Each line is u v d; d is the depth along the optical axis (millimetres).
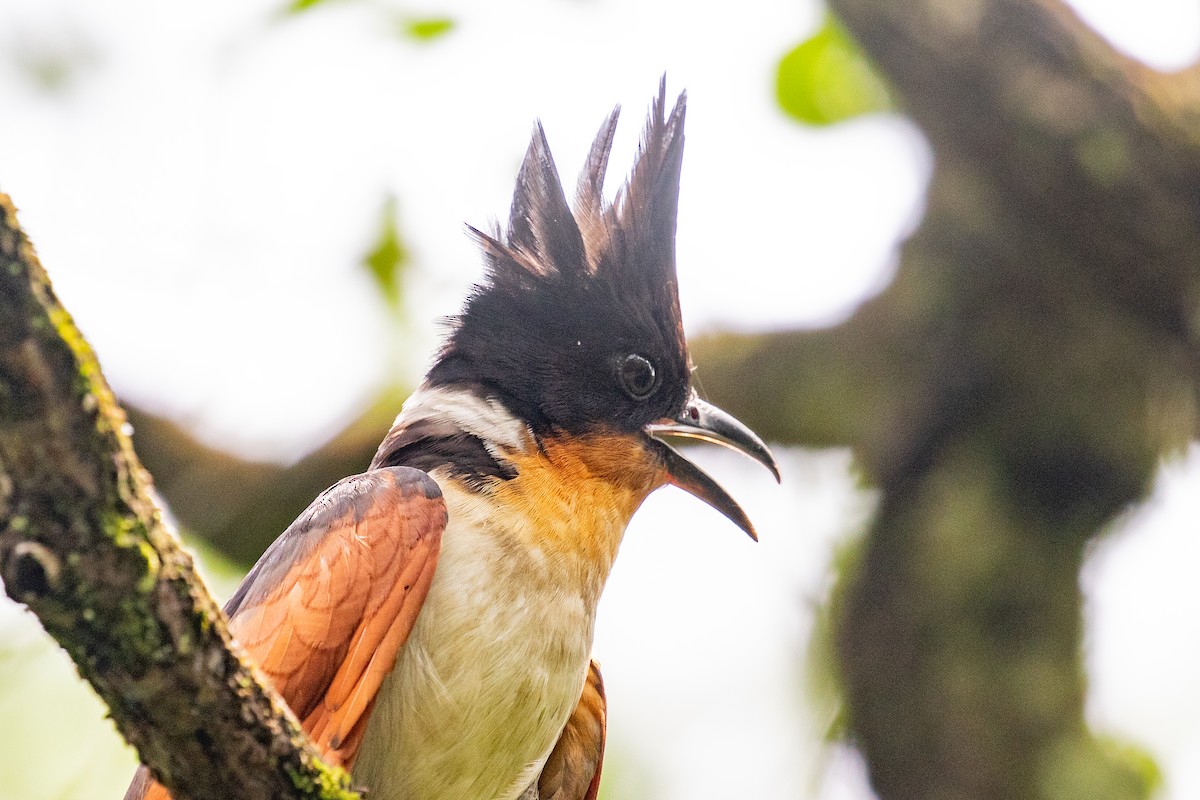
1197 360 12203
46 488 4449
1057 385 12914
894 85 11852
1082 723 12797
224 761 5148
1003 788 12445
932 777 12602
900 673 12891
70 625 4680
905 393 13609
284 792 5281
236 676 5070
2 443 4344
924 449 13469
